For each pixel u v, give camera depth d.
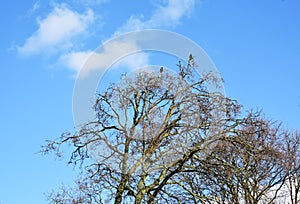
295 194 24.06
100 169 16.14
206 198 16.39
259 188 22.81
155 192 16.00
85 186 16.66
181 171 15.88
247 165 19.14
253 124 16.67
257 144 18.08
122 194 16.05
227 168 16.89
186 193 17.52
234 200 20.08
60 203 18.33
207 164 16.02
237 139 16.41
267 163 21.03
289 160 23.02
